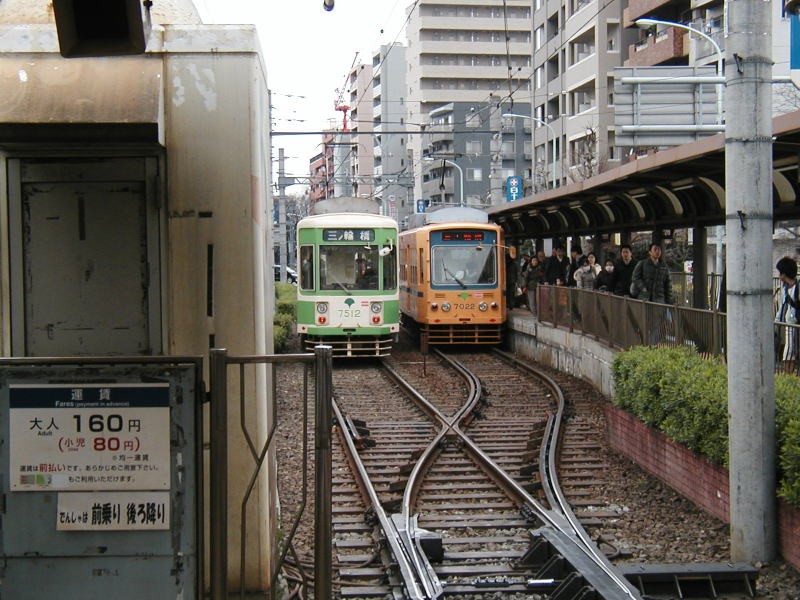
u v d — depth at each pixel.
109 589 4.40
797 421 6.49
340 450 11.33
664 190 15.95
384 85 89.56
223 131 5.33
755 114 6.79
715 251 28.31
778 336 8.84
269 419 5.62
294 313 28.59
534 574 6.52
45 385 4.35
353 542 7.45
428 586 6.10
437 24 79.31
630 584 5.88
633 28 40.59
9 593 4.40
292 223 72.94
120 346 5.34
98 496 4.38
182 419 4.37
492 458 10.90
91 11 4.46
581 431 12.19
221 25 5.30
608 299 15.01
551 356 19.28
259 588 5.39
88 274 5.33
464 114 70.19
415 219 27.48
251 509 5.39
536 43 51.12
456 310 22.92
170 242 5.33
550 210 22.81
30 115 4.84
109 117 4.86
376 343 21.19
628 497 8.76
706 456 7.98
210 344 5.35
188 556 4.41
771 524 6.70
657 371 9.16
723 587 6.21
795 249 22.02
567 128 45.25
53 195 5.31
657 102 14.03
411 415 14.19
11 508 4.38
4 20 5.50
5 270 5.30
